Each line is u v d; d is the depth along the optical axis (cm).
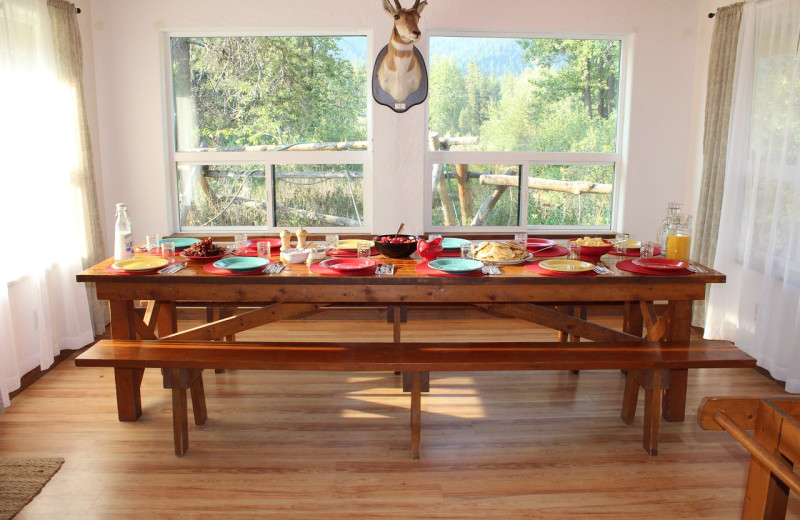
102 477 252
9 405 317
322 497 238
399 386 351
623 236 329
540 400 331
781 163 342
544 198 483
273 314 314
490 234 471
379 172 455
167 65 453
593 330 312
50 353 362
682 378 300
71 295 384
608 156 475
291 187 475
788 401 172
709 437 289
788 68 342
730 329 404
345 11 437
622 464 264
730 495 241
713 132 407
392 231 463
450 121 470
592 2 443
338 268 275
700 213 420
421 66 441
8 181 330
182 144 466
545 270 276
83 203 395
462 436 289
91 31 434
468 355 266
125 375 297
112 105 445
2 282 317
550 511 230
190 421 305
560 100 471
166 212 459
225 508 231
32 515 226
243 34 451
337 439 286
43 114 359
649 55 452
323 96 462
